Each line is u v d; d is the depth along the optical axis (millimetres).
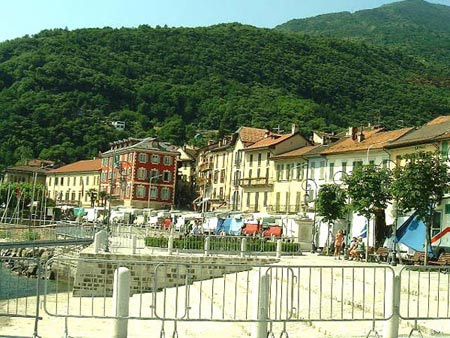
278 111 137125
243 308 18484
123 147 125062
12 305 18453
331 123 128875
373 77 150625
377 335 12930
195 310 18891
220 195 97250
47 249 52094
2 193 114000
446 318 13000
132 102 171250
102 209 97062
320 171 67688
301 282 22188
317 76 152125
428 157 33469
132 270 29000
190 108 162750
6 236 51031
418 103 127250
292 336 14430
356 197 38562
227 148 96875
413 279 21016
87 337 15531
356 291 19969
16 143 151250
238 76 167625
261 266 12641
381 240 44281
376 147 55688
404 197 33219
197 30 194000
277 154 80812
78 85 168500
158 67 181250
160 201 116938
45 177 145750
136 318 12289
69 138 155625
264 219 61031
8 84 167625
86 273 28562
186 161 121312
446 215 40156
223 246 37500
